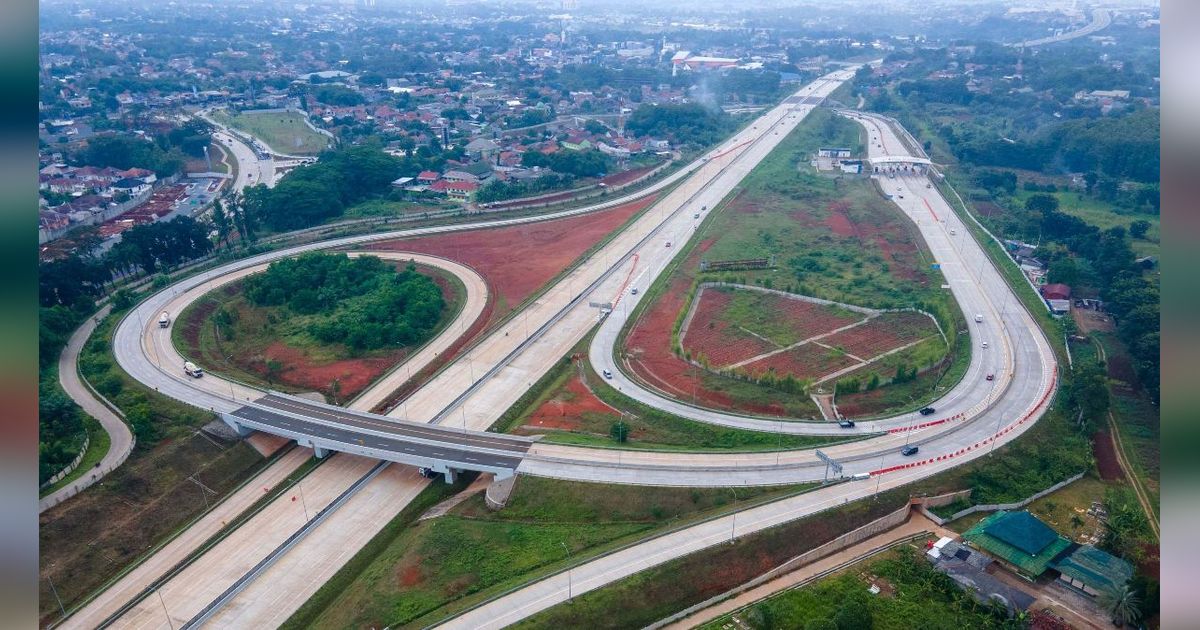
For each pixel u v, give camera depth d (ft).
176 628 339.98
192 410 478.59
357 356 572.92
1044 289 655.76
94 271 651.25
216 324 613.52
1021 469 431.43
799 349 575.79
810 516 386.52
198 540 393.91
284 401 495.82
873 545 382.22
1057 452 448.65
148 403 484.33
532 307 648.38
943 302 637.30
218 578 368.89
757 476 418.92
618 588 344.69
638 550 367.66
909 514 403.13
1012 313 628.28
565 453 438.81
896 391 509.76
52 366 533.14
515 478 418.72
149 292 655.35
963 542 378.53
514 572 361.71
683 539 373.81
